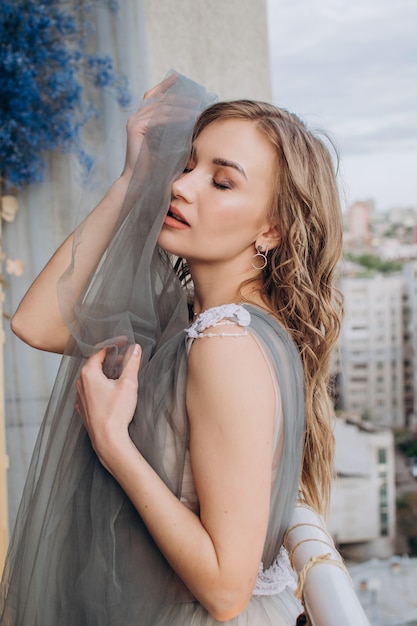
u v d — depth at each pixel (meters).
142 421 1.12
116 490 1.14
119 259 1.19
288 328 1.21
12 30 2.47
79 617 1.13
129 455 1.06
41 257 2.76
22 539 1.21
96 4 2.63
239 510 1.01
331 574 1.04
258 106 1.17
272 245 1.19
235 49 2.80
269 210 1.16
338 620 0.96
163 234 1.16
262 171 1.13
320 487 1.34
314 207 1.18
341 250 1.25
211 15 2.78
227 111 1.15
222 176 1.13
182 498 1.11
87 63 2.63
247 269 1.21
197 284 1.24
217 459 1.02
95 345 1.16
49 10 2.53
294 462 1.14
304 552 1.11
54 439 1.21
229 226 1.13
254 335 1.09
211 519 1.02
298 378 1.13
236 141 1.13
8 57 2.42
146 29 2.72
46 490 1.19
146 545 1.13
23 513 1.25
